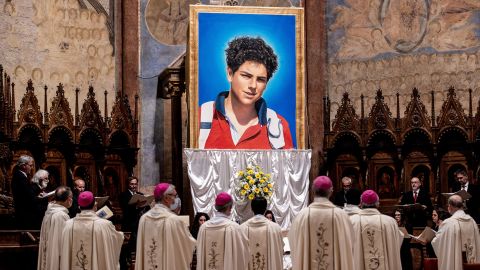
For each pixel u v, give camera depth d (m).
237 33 26.41
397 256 16.16
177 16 29.31
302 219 15.28
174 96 27.89
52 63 26.61
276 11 26.72
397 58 28.36
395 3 28.47
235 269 15.83
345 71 29.06
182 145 27.80
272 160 25.86
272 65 26.55
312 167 28.64
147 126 28.62
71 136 25.64
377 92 27.41
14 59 25.48
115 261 16.62
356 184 27.58
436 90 27.67
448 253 17.59
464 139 26.17
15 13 25.59
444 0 27.78
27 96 24.67
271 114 26.39
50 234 16.97
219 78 26.19
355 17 29.06
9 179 22.92
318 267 15.14
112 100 28.14
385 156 27.31
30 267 19.58
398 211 21.58
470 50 27.30
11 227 21.97
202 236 15.99
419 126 26.67
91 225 16.33
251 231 16.59
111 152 26.88
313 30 29.23
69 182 25.69
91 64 27.64
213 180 25.38
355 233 16.12
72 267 16.27
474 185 23.09
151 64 28.91
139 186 28.33
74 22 27.30
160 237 15.89
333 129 27.69
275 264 16.55
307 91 29.11
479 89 27.05
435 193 26.52
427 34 27.95
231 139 25.97
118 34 28.52
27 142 24.95
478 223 22.72
